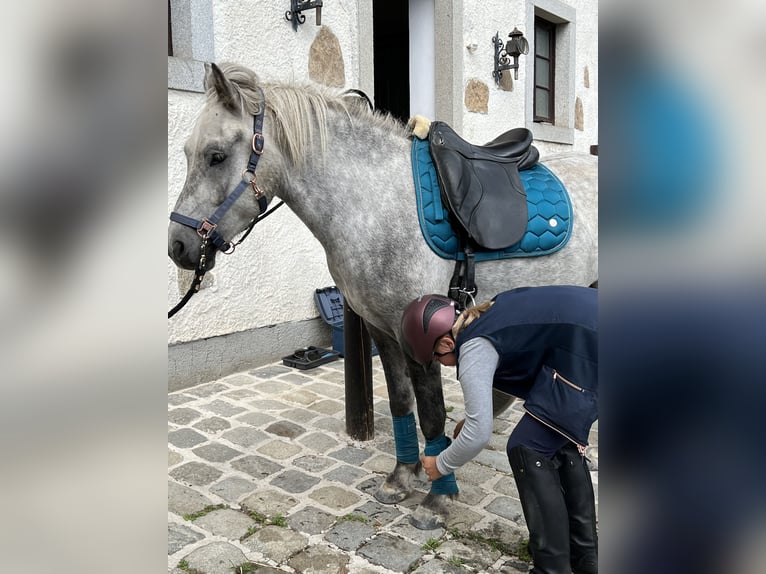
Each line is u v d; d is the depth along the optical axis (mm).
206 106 1937
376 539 2080
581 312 1619
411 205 1997
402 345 2025
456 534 2109
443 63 5020
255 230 3824
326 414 3205
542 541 1716
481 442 1635
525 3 5793
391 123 2145
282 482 2484
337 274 2102
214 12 3453
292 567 1935
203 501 2326
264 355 3990
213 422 3080
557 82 6660
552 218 2125
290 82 2092
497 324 1651
